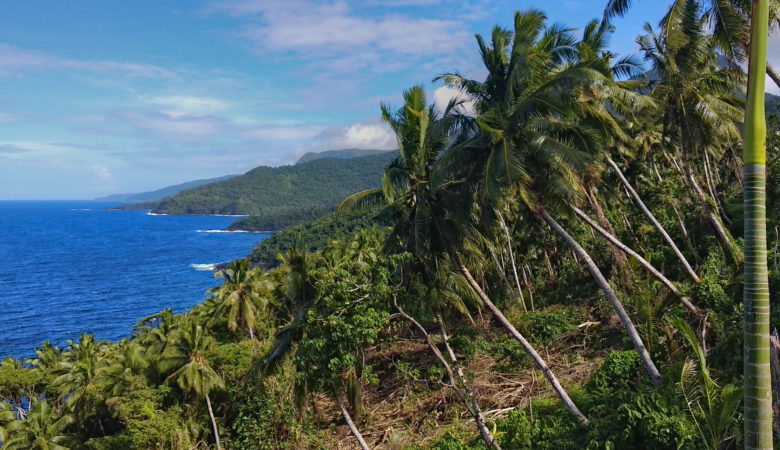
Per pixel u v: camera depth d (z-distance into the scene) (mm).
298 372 20234
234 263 44031
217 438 31047
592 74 15930
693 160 38750
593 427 16062
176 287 119375
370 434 26953
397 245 21078
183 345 33094
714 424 11078
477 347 29938
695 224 34156
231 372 32906
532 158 17828
